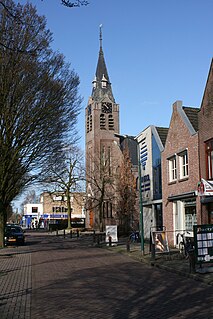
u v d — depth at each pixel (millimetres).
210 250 12750
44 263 17281
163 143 25906
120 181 44344
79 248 26375
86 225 63500
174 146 22172
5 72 19781
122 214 42875
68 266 16078
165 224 23234
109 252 22656
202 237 12742
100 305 8727
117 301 9102
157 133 26531
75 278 12797
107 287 10984
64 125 22547
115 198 48031
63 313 8062
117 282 11820
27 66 19812
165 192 23359
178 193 21500
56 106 21672
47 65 20922
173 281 11797
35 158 23406
